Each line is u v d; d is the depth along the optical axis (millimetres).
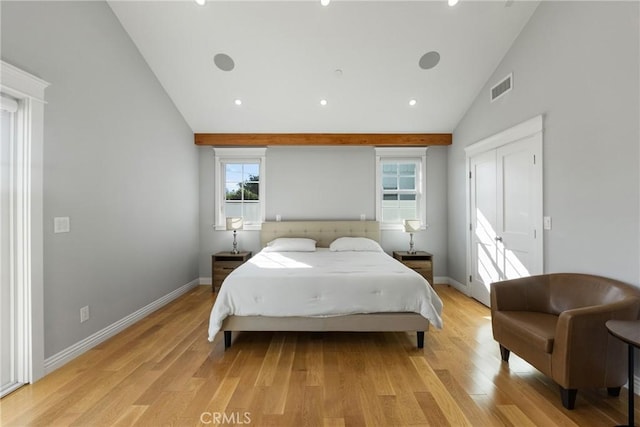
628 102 1938
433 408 1747
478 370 2174
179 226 4164
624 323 1572
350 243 4250
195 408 1741
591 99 2203
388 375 2102
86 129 2496
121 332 2879
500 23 2936
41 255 2053
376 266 3012
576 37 2328
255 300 2496
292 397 1845
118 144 2898
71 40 2344
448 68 3449
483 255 3727
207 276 4812
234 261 4359
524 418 1661
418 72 3498
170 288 3902
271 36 3076
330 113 4211
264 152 4797
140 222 3252
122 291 2939
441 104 4023
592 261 2209
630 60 1922
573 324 1700
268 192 4820
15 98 1964
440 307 2621
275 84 3684
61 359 2219
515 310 2312
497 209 3436
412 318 2520
